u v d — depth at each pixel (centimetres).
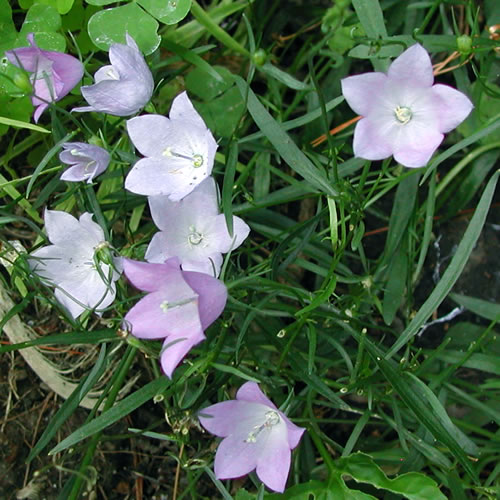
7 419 22
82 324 20
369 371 21
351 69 26
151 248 19
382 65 23
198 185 19
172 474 23
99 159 19
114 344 21
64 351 23
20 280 22
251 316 20
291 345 21
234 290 21
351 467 21
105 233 20
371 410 23
